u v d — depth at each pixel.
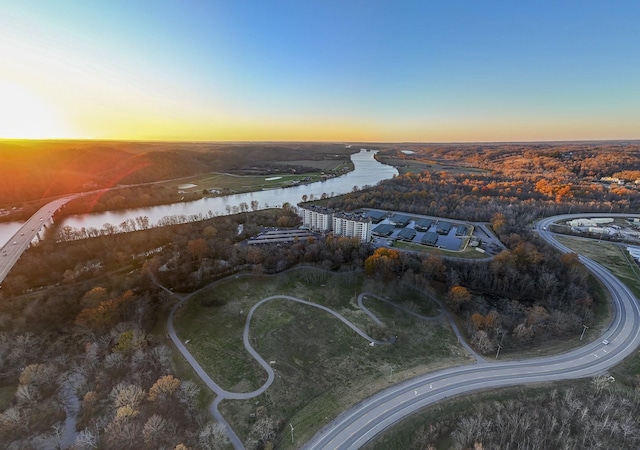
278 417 101.56
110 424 93.06
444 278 174.00
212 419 100.00
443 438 95.56
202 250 192.75
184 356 125.25
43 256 196.00
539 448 90.00
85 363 117.75
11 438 93.50
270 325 143.62
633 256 196.00
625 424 94.44
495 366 121.25
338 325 145.50
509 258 174.12
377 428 96.38
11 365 118.25
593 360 122.38
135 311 145.62
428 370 119.62
